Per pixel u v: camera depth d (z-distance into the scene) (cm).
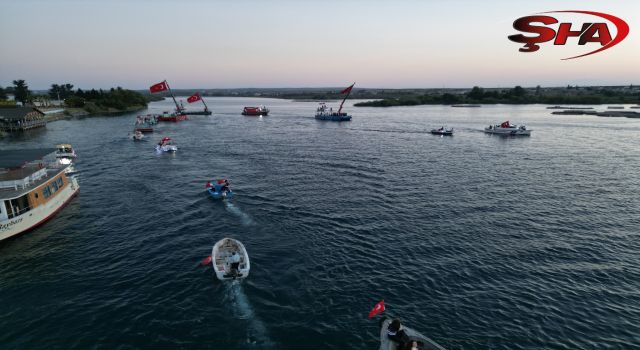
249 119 18812
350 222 4362
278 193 5506
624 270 3309
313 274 3192
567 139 11312
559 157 8431
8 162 4528
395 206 4931
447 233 4056
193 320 2600
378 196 5369
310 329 2516
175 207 4884
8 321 2595
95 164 7575
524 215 4616
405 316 2645
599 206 4972
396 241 3847
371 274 3198
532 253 3606
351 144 10394
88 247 3738
